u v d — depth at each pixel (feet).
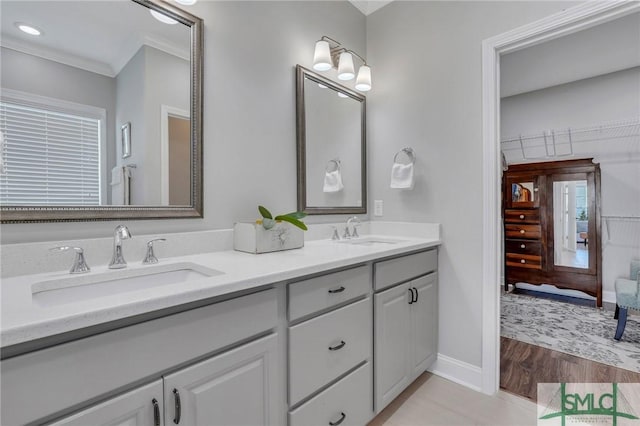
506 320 9.48
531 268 12.03
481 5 5.94
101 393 2.24
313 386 3.87
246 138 5.25
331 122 6.77
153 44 4.23
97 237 3.75
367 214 7.61
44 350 2.01
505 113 13.28
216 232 4.76
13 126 3.26
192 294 2.65
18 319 1.96
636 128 10.57
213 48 4.83
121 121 3.95
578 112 11.59
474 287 6.02
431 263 6.26
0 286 2.81
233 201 5.06
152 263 3.88
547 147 12.35
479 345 5.95
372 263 4.85
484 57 5.86
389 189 7.30
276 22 5.75
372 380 4.85
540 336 8.30
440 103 6.48
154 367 2.49
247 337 3.16
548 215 11.65
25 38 3.36
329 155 6.71
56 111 3.52
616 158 10.92
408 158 6.88
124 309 2.28
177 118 4.42
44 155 3.43
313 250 4.99
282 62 5.85
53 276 3.18
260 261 4.00
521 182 12.26
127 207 3.96
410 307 5.64
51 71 3.51
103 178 3.81
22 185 3.29
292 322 3.65
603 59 9.76
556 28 5.17
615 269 10.97
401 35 7.11
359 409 4.59
